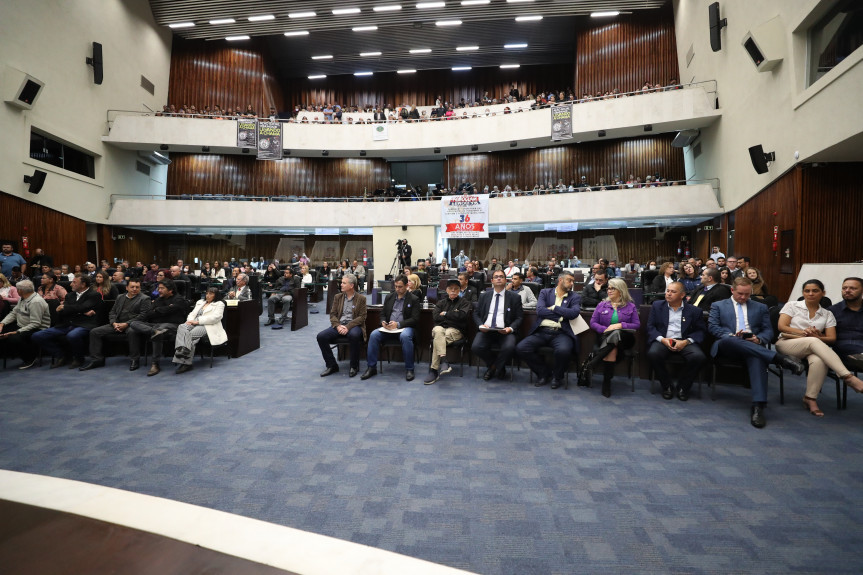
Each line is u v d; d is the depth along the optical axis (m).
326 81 23.19
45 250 12.87
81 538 0.79
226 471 2.87
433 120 18.03
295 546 0.78
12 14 11.59
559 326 4.84
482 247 18.94
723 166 13.04
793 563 1.98
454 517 2.34
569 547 2.10
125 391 4.70
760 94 10.16
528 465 2.94
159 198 16.61
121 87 16.19
